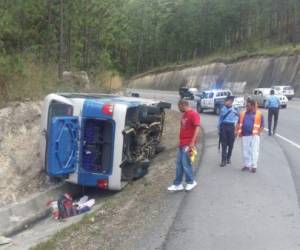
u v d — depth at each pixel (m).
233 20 93.06
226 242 8.10
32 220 12.68
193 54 101.94
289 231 8.55
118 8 39.09
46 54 26.02
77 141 13.71
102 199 14.10
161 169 15.47
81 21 30.47
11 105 16.55
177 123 28.50
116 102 14.54
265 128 24.16
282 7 81.62
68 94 15.48
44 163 13.98
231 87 70.31
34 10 25.28
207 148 17.69
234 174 12.91
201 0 99.38
